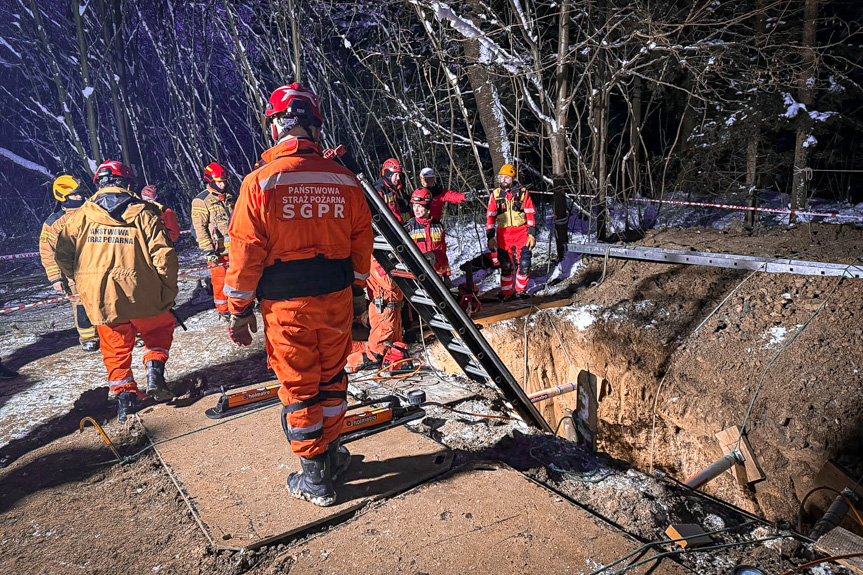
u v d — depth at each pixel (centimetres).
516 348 743
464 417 429
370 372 540
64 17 1547
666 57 896
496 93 911
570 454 375
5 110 1817
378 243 467
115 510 320
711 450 545
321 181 277
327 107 1405
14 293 1044
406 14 1250
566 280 852
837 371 501
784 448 483
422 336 625
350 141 1405
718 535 289
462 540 274
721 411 543
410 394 438
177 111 1656
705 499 348
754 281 661
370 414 396
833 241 719
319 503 303
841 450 450
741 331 603
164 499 326
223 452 368
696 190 1336
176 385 523
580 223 1250
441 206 683
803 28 932
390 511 299
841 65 1091
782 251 707
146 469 363
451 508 300
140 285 409
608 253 832
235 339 296
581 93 1016
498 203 768
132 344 437
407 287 484
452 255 1111
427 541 274
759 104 1009
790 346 549
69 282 495
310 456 294
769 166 1180
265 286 276
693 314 655
